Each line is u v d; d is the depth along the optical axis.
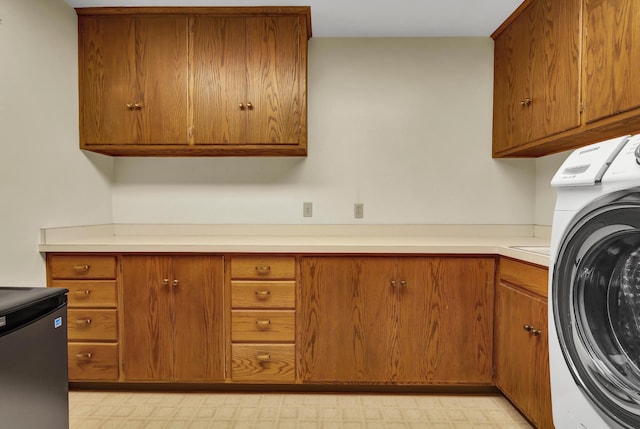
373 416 1.81
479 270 1.95
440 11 2.14
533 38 1.96
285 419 1.78
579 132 1.61
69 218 2.12
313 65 2.48
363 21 2.26
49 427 1.21
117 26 2.16
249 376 1.98
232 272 1.96
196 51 2.15
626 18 1.34
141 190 2.51
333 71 2.49
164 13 2.14
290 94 2.15
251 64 2.15
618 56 1.38
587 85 1.55
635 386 1.05
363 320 1.96
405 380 1.97
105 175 2.45
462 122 2.49
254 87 2.16
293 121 2.16
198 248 1.93
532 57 1.97
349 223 2.51
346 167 2.51
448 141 2.50
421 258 1.95
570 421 1.22
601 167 1.05
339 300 1.96
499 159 2.51
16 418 1.07
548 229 2.34
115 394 2.01
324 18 2.22
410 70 2.49
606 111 1.44
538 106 1.92
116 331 1.97
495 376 1.96
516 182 2.48
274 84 2.15
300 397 1.99
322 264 1.96
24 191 1.80
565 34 1.68
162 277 1.96
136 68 2.16
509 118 2.24
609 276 1.17
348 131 2.50
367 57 2.48
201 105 2.17
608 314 1.18
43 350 1.18
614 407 1.06
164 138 2.18
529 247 1.86
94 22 2.16
